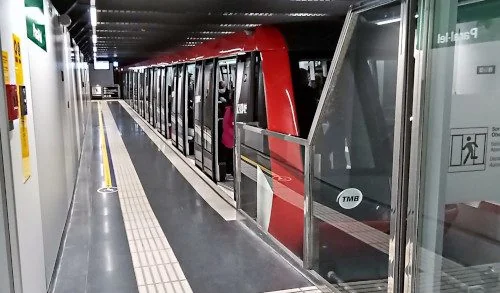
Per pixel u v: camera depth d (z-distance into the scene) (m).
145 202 6.13
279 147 4.14
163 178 7.63
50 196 3.81
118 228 5.02
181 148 10.07
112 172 8.16
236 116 5.39
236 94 5.38
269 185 4.41
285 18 9.80
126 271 3.86
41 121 3.55
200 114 7.82
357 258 3.48
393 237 2.45
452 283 2.27
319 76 4.67
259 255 4.20
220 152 7.22
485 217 2.10
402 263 2.44
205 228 5.00
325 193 3.58
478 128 2.03
